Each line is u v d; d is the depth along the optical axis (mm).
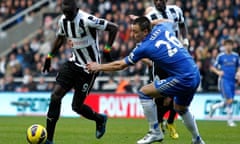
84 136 40062
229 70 55000
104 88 69750
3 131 44188
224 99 55938
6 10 91438
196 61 68250
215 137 40062
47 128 31406
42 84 72562
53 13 87750
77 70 32188
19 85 76312
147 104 30312
